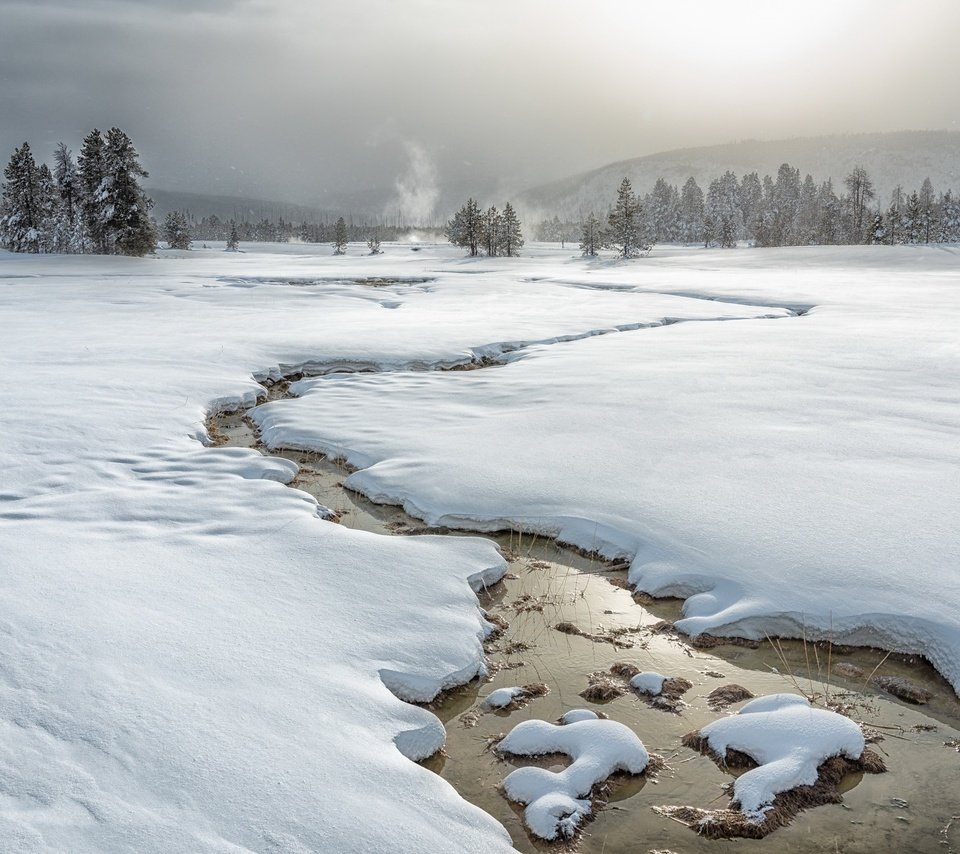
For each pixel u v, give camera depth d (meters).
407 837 2.74
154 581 4.84
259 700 3.55
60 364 13.38
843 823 3.23
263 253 97.00
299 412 10.23
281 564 5.23
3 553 5.21
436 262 72.00
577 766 3.43
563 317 21.47
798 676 4.36
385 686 3.91
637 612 5.09
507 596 5.30
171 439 8.68
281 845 2.64
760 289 31.39
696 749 3.71
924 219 88.56
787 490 6.59
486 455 7.90
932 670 4.39
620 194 75.81
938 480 6.77
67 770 2.95
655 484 6.85
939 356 13.53
